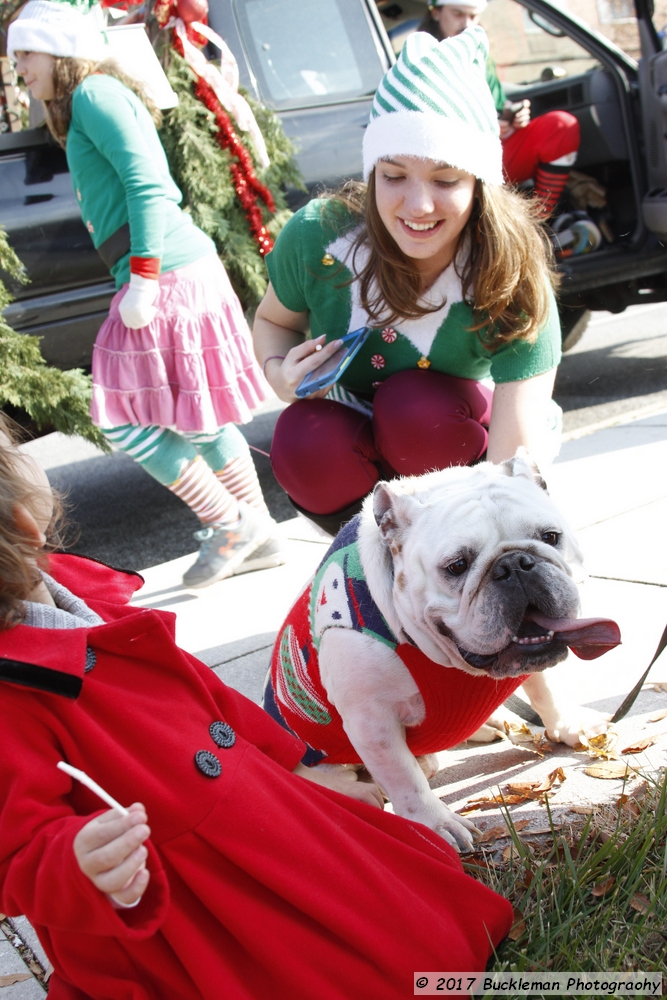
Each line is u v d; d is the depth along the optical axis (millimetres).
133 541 4766
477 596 1692
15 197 3990
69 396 4094
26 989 1812
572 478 4332
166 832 1444
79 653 1465
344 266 2539
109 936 1390
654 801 1910
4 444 1606
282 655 2201
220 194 4250
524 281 2381
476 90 2252
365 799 1955
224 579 3938
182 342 3594
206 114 4223
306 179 4617
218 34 4441
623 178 5852
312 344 2594
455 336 2514
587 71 5930
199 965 1416
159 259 3455
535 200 2582
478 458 2631
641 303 6320
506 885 1802
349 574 1986
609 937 1617
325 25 4781
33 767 1364
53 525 1817
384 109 2246
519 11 5945
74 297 4152
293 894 1460
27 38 3436
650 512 3746
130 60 3664
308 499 2768
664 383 6074
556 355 2504
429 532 1808
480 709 1977
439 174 2217
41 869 1265
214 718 1630
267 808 1526
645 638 2750
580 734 2291
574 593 1701
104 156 3482
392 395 2562
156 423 3648
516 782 2188
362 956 1476
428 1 5270
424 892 1597
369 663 1905
